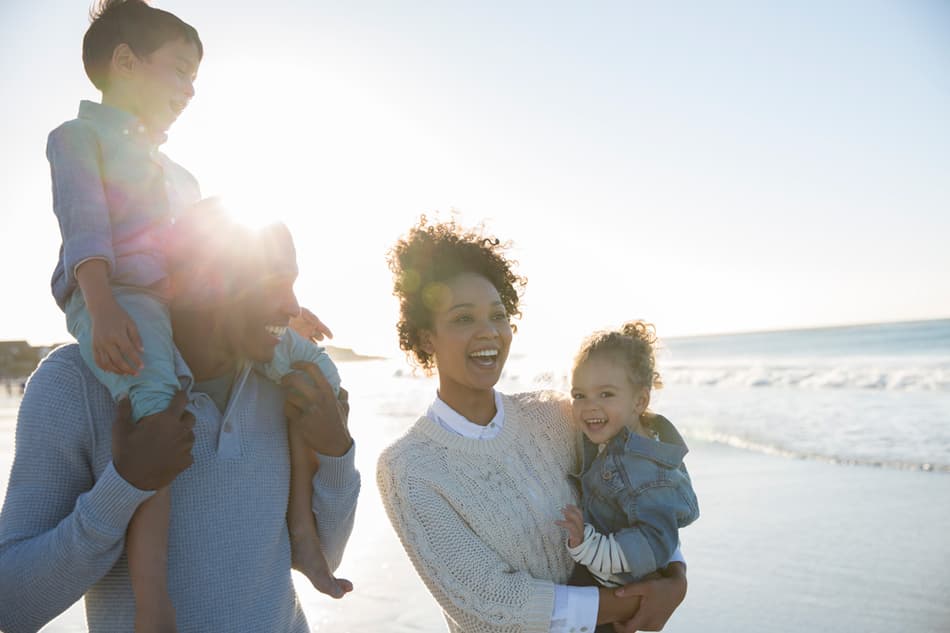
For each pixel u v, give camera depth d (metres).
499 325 2.44
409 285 2.47
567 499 2.58
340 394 2.08
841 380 18.14
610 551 2.36
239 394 1.87
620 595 2.28
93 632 1.72
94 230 1.73
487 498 2.37
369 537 5.96
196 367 1.86
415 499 2.28
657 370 2.79
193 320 1.81
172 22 2.01
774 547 5.76
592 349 2.66
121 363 1.62
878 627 4.17
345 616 4.37
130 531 1.64
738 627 4.30
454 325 2.40
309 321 2.27
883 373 19.12
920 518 6.37
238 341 1.79
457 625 2.39
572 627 2.22
